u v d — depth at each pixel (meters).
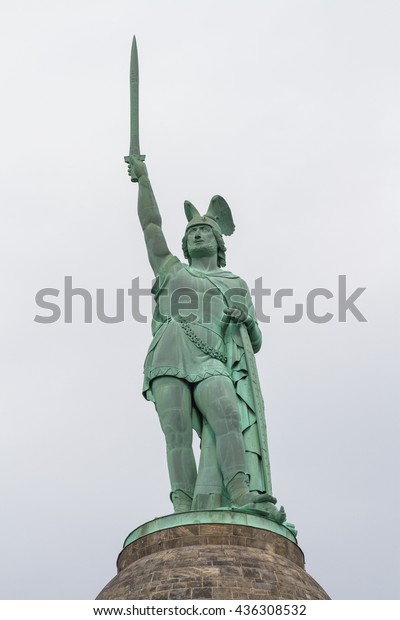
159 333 67.69
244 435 64.81
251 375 66.44
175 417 65.00
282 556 59.41
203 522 59.50
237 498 61.56
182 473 64.00
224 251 73.00
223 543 58.72
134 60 76.81
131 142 74.44
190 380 65.62
